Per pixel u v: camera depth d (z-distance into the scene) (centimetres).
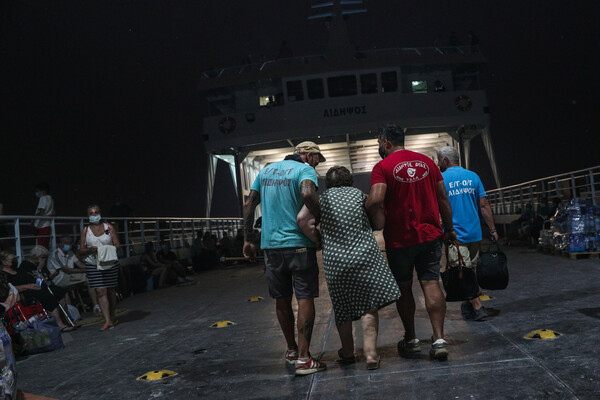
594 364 340
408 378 349
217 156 3284
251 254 443
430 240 395
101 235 730
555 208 1334
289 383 368
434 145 3675
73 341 639
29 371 491
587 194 1316
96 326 749
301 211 394
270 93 2973
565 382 311
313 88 2839
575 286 685
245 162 3244
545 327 460
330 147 3375
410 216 397
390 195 401
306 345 389
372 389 334
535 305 575
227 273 1566
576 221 997
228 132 2889
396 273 408
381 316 589
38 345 575
